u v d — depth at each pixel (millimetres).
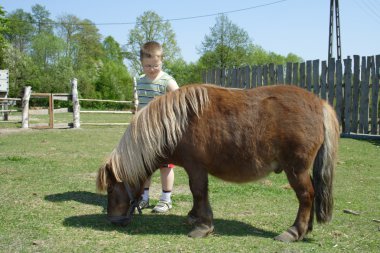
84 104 39250
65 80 55406
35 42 62438
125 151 4086
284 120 3879
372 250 3734
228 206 5273
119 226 4293
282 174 7535
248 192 6062
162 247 3680
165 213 5004
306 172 3926
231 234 4133
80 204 5203
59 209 4934
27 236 3879
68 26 71125
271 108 3926
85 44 72312
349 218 4809
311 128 3861
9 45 55062
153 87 5125
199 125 3959
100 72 63875
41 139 12602
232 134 3924
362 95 13617
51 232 4031
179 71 56188
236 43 45031
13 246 3600
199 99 4008
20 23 72062
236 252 3576
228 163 4004
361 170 8016
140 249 3613
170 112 3998
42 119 22969
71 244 3701
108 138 13188
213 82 19344
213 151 3965
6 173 7078
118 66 69125
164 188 5078
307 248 3734
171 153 4074
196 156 3980
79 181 6605
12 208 4879
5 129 15180
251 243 3828
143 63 5121
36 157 9016
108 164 4090
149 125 4027
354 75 13805
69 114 29094
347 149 10828
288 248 3699
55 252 3488
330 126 3979
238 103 3992
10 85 51406
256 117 3922
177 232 4188
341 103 14164
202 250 3613
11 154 9461
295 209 5168
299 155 3857
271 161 3980
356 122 13805
